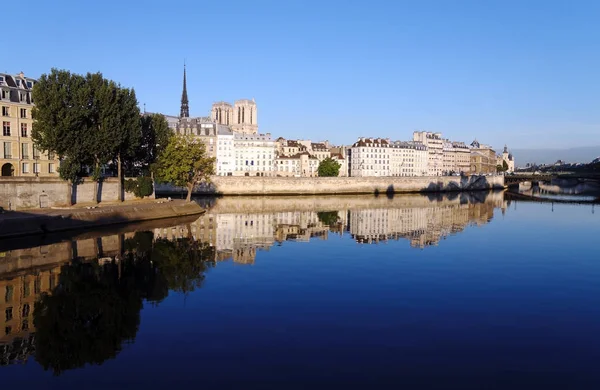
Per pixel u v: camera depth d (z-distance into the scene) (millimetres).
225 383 23703
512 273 46938
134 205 96938
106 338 29766
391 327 31312
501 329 31031
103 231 75500
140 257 54875
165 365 25781
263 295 38781
